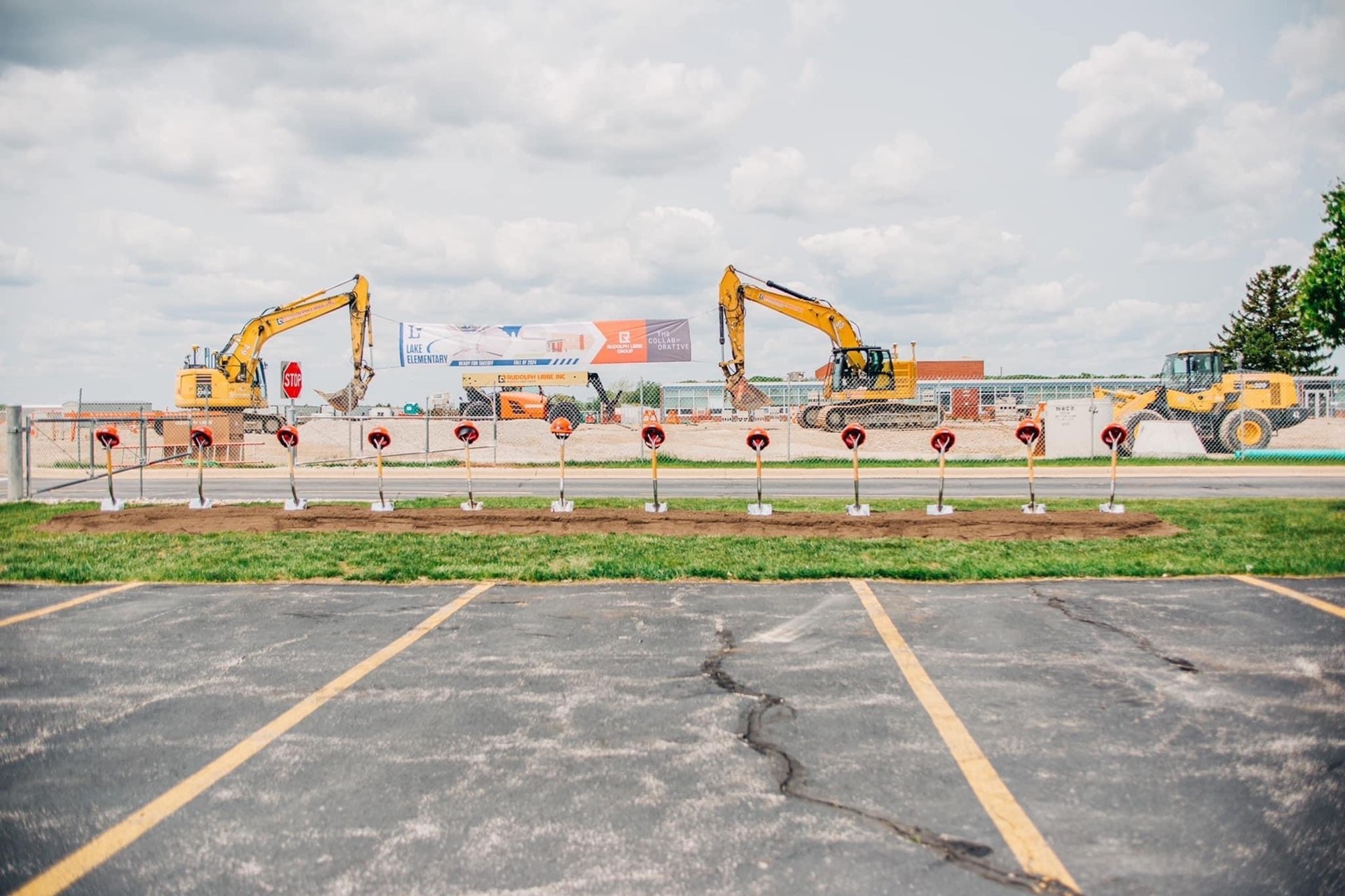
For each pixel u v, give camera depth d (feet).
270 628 23.38
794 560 31.63
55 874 11.23
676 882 10.85
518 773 14.15
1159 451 90.17
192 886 10.91
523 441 116.57
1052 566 29.43
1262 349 176.14
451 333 99.14
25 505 52.80
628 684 18.49
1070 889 10.61
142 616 24.75
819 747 14.99
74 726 16.39
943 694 17.56
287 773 14.20
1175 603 24.61
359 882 10.94
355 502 54.29
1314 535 34.86
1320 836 11.79
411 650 21.16
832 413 120.47
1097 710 16.60
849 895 10.52
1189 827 12.10
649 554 32.99
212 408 110.73
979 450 101.30
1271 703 16.83
